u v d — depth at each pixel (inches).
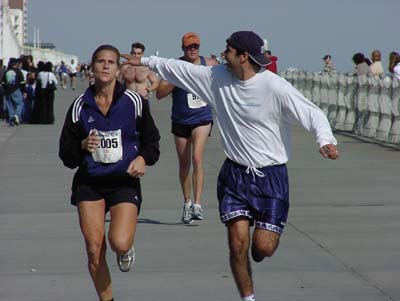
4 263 1033.5
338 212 1381.6
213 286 925.2
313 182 1729.8
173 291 906.1
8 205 1460.4
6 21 7824.8
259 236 788.6
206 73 808.3
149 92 1337.4
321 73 3425.2
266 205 792.3
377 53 2906.0
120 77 1331.2
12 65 3265.3
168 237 1184.8
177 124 1280.8
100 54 776.3
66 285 931.3
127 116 781.3
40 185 1701.5
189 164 1294.3
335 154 749.3
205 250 1101.1
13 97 3260.3
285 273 979.3
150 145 788.0
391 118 2539.4
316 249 1104.2
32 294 895.7
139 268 1005.8
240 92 788.6
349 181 1743.4
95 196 786.8
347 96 2977.4
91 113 778.8
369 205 1449.3
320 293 893.2
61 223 1293.1
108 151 778.2
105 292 793.6
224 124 806.5
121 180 788.0
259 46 776.3
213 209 1413.6
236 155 800.3
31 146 2490.2
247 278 795.4
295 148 2444.6
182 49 1258.0
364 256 1063.0
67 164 794.2
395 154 2271.2
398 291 901.2
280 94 773.3
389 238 1171.9
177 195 1562.5
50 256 1069.1
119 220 773.3
